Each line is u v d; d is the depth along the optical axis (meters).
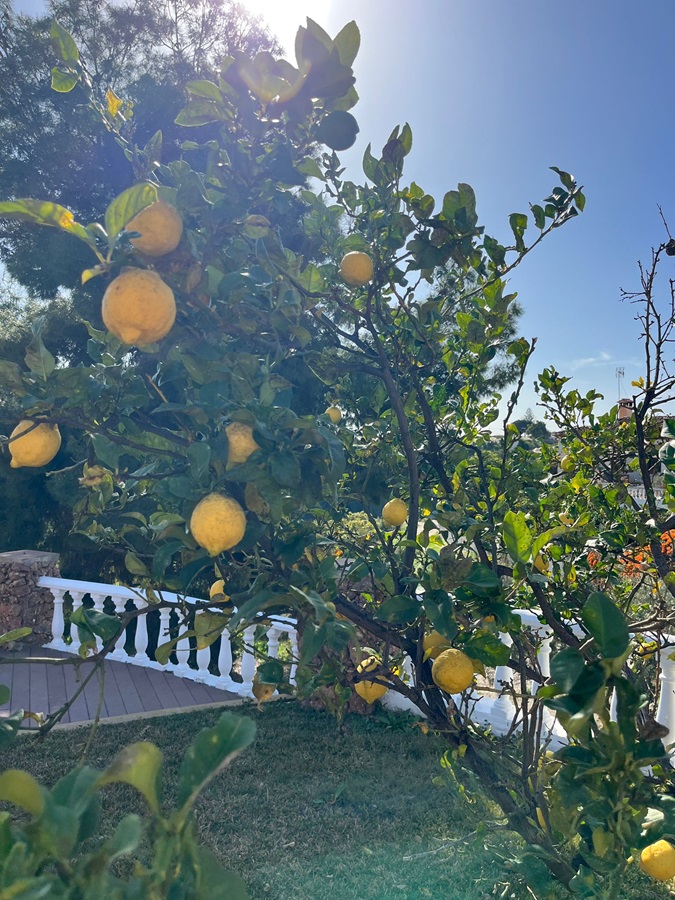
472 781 2.34
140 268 1.48
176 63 11.71
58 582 8.94
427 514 2.81
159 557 1.72
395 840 4.57
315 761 5.90
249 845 4.56
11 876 0.68
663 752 1.21
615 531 3.11
